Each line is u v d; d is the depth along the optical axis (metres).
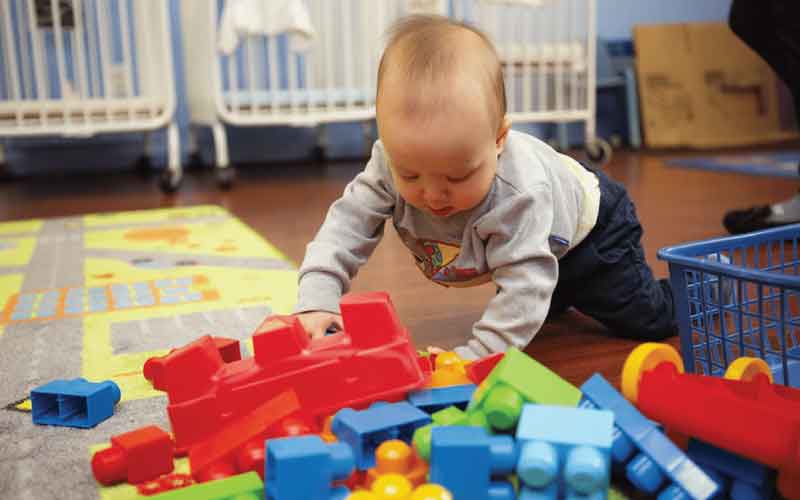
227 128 3.17
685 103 3.56
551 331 1.03
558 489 0.54
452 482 0.53
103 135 2.99
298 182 2.62
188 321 1.07
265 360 0.67
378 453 0.57
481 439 0.54
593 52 2.99
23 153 2.89
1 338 1.01
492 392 0.59
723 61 3.64
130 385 0.84
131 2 2.83
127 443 0.62
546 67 3.01
